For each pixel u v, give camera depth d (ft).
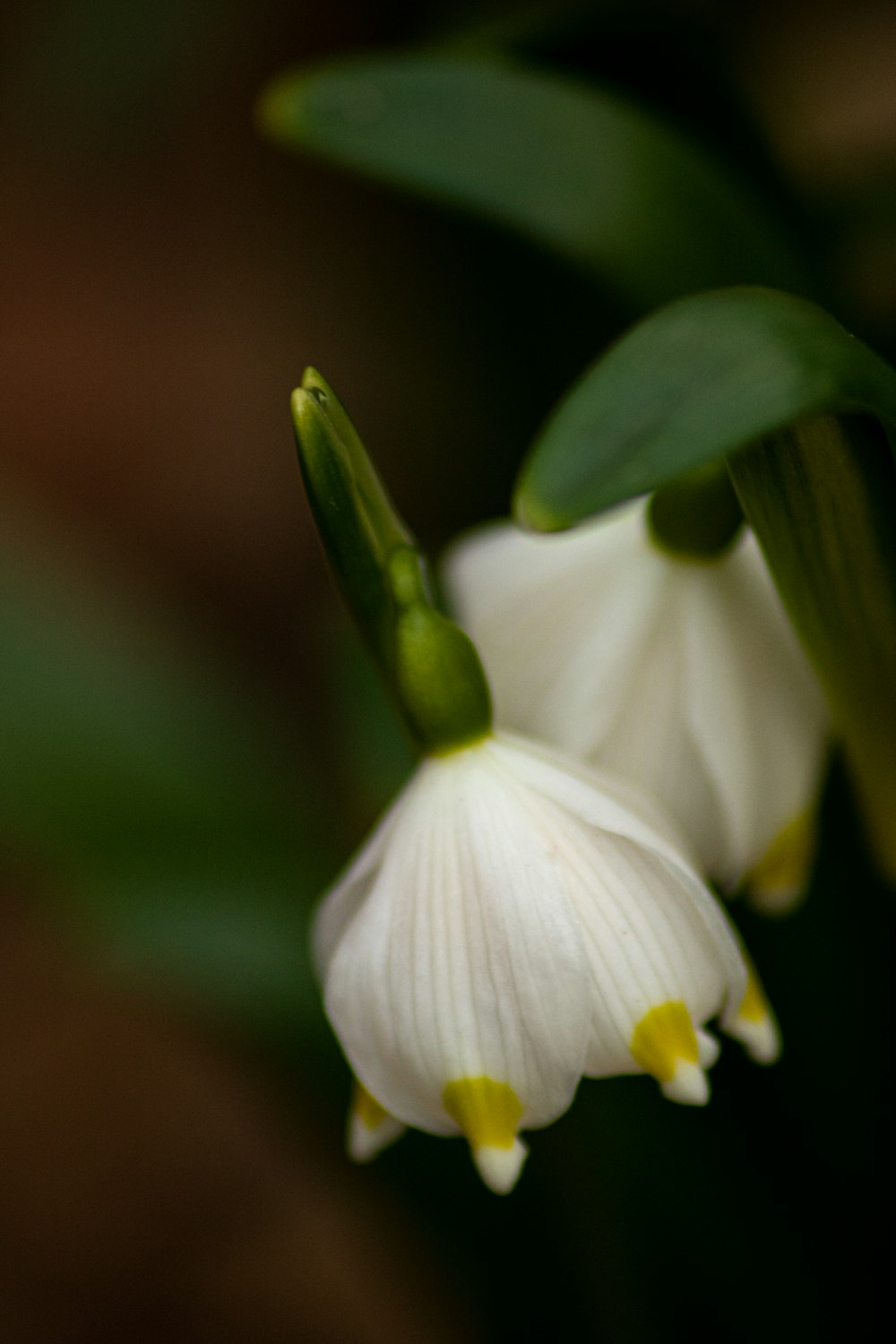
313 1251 1.66
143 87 1.53
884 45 1.47
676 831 0.71
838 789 0.85
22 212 2.70
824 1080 0.86
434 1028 0.70
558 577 0.75
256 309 2.48
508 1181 0.69
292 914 0.88
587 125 0.81
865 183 0.89
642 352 0.67
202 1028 0.91
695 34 0.85
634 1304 0.88
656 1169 0.87
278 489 2.29
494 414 0.98
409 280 1.13
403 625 0.71
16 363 2.52
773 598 0.75
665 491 0.74
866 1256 0.87
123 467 2.35
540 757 0.71
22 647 0.93
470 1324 0.96
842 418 0.70
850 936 0.86
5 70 1.65
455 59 0.82
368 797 0.91
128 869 0.89
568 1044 0.69
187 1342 1.58
